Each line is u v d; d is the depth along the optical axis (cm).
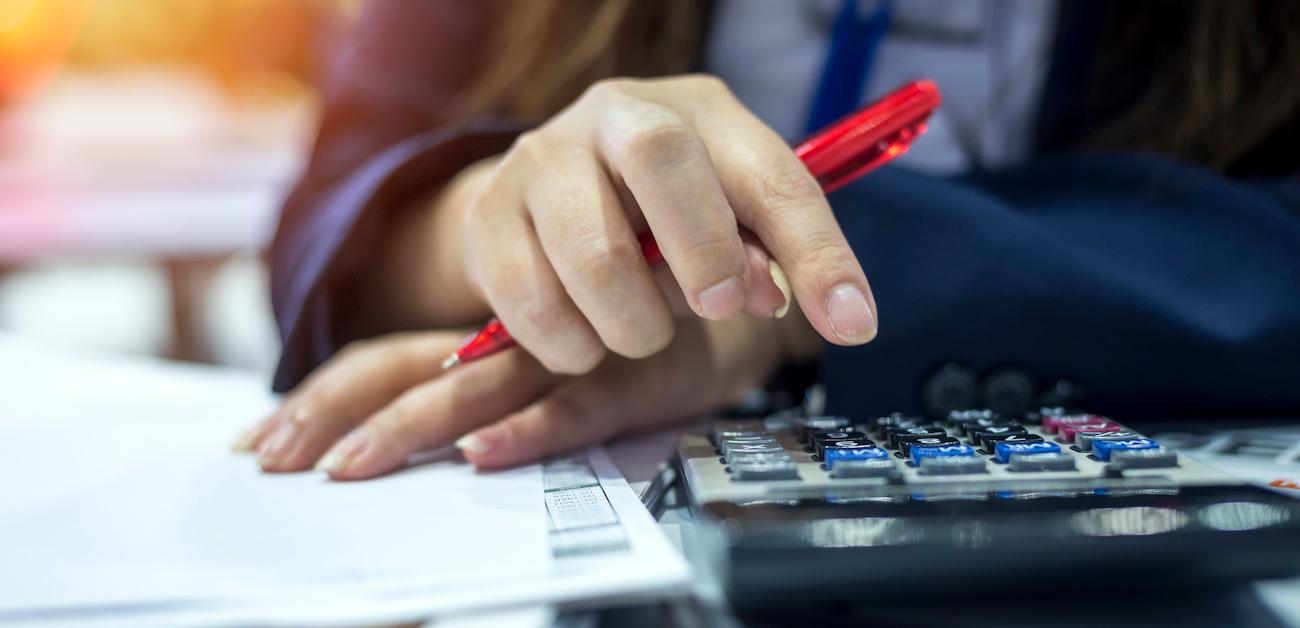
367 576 28
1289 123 59
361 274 57
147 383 66
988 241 45
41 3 180
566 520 33
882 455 33
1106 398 45
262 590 28
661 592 26
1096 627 25
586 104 41
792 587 25
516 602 26
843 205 47
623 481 38
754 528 27
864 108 41
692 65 75
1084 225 50
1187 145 61
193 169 156
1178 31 63
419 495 37
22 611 27
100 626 26
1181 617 26
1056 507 29
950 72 71
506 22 77
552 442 43
